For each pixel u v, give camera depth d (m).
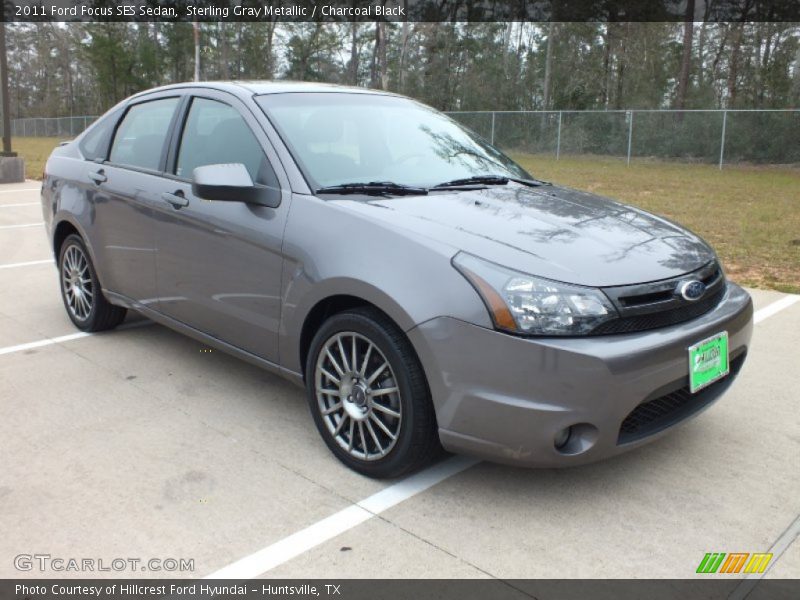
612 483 3.07
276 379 4.23
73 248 5.02
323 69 53.09
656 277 2.81
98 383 4.13
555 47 43.59
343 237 3.02
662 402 2.89
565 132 26.80
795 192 15.70
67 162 5.04
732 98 37.69
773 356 4.66
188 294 3.87
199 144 3.92
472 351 2.62
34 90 77.88
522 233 2.95
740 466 3.22
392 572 2.46
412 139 3.98
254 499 2.92
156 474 3.10
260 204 3.38
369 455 3.05
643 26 39.94
